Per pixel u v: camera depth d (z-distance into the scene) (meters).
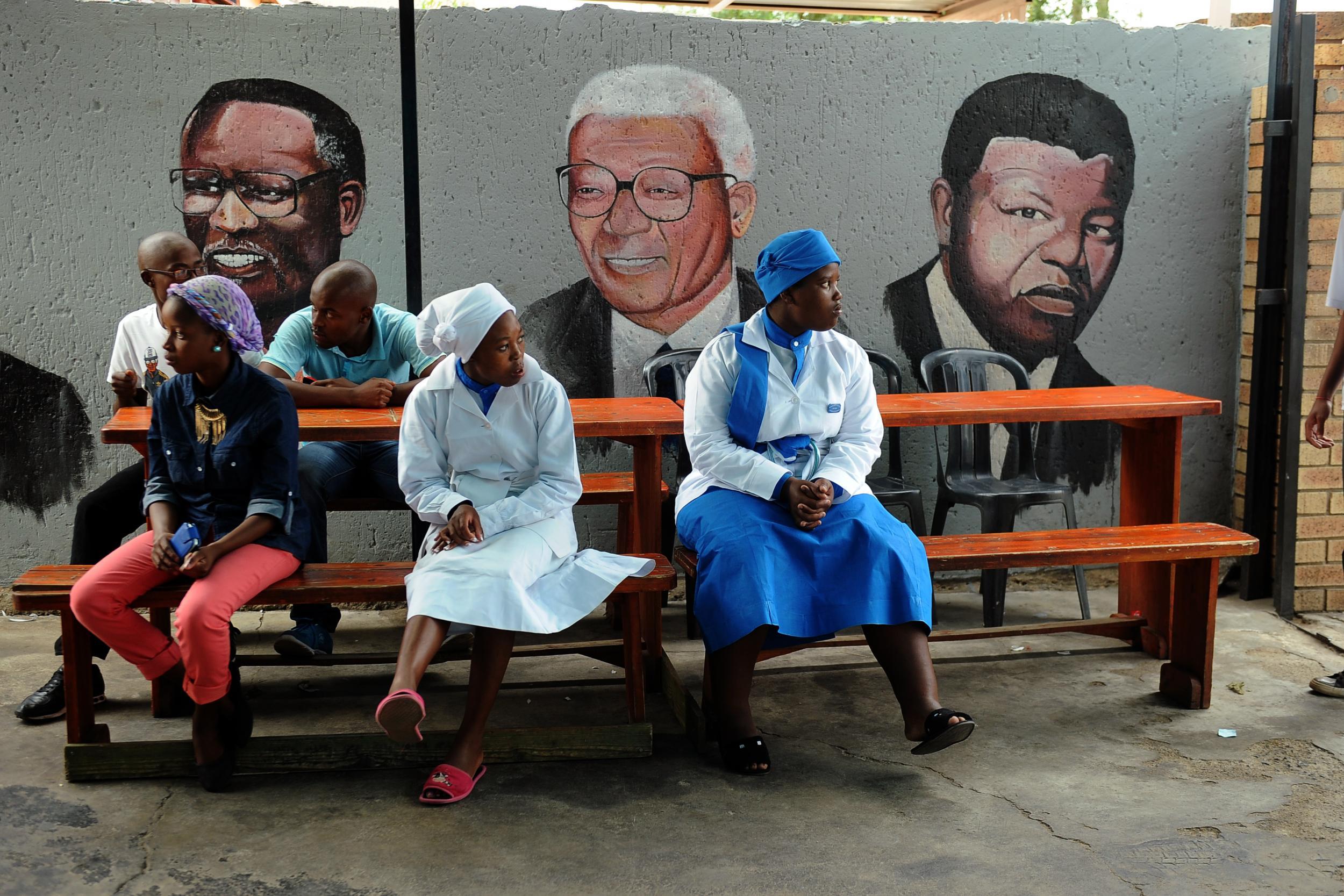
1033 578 5.46
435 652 3.08
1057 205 5.32
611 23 4.94
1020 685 4.16
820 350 3.72
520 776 3.36
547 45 4.91
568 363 5.14
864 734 3.71
